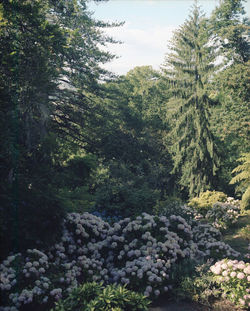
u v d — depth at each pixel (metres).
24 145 9.21
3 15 9.05
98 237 7.98
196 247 7.63
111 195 11.84
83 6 17.94
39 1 10.36
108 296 4.86
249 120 19.95
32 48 9.65
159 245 6.98
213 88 23.38
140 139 22.72
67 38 14.30
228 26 24.16
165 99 29.09
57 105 15.74
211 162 22.47
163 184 25.22
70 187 14.74
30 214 6.33
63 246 7.15
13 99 7.98
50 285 5.56
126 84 24.98
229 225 12.04
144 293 5.88
